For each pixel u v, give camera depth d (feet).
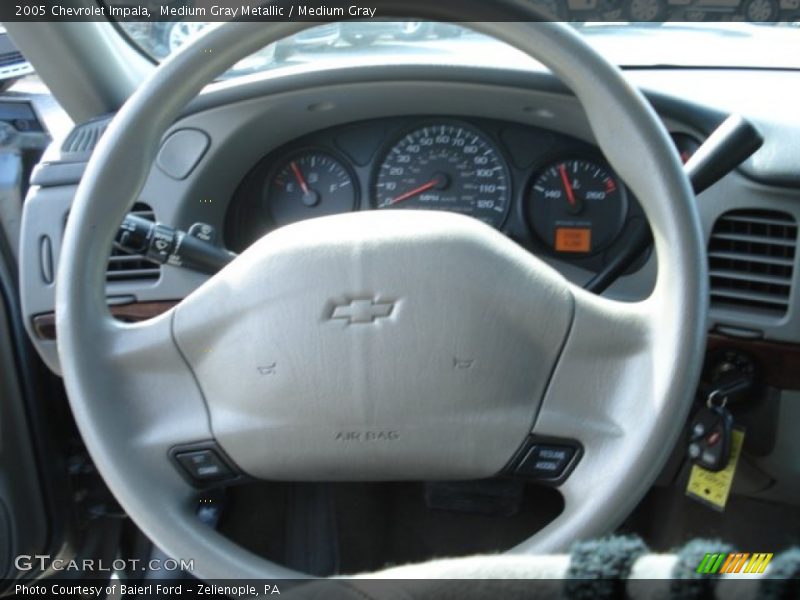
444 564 2.36
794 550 1.77
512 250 3.71
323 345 3.67
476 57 5.66
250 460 3.84
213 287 3.77
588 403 3.65
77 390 3.71
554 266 5.85
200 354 3.79
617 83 3.58
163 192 5.72
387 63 5.51
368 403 3.70
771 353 5.18
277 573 3.61
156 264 5.65
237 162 5.90
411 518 5.57
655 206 3.61
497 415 3.70
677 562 1.88
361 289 3.65
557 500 5.32
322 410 3.72
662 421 3.49
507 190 5.87
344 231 3.70
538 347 3.67
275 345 3.69
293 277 3.67
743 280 5.16
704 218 5.15
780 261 5.06
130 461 3.72
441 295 3.64
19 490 6.20
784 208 5.00
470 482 5.14
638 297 5.48
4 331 6.10
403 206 6.02
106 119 5.77
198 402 3.83
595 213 5.78
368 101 5.73
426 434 3.74
